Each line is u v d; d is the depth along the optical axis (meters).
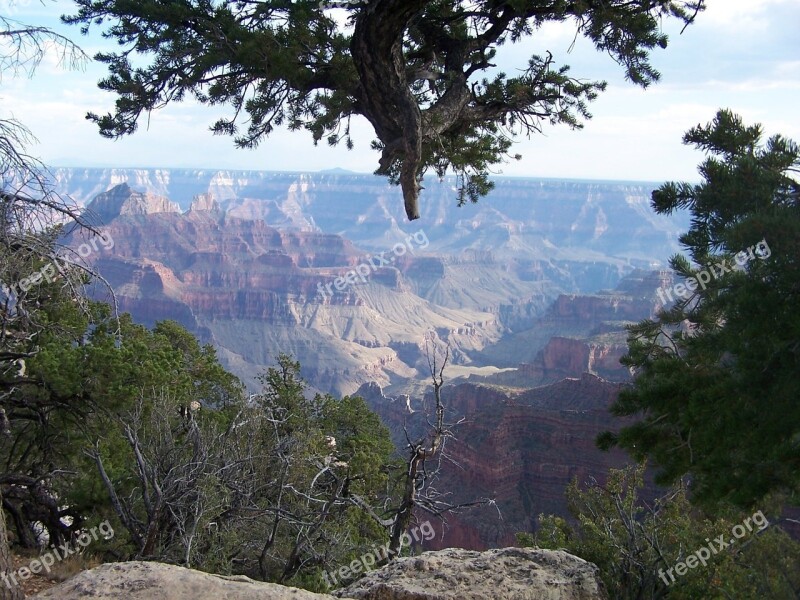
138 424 17.45
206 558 14.69
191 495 15.43
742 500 8.28
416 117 9.16
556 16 10.48
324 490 20.14
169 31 10.34
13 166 10.12
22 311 13.87
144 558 14.12
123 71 10.97
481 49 10.60
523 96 10.76
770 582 13.52
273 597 7.42
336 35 10.14
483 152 12.54
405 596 8.57
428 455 15.56
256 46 9.62
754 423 8.09
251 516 16.44
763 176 8.19
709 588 13.22
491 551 9.74
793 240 7.52
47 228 11.62
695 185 8.68
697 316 10.48
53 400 17.62
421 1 8.53
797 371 7.94
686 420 9.02
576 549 15.12
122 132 11.19
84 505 17.25
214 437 16.39
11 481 17.05
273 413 23.12
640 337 11.77
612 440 10.66
